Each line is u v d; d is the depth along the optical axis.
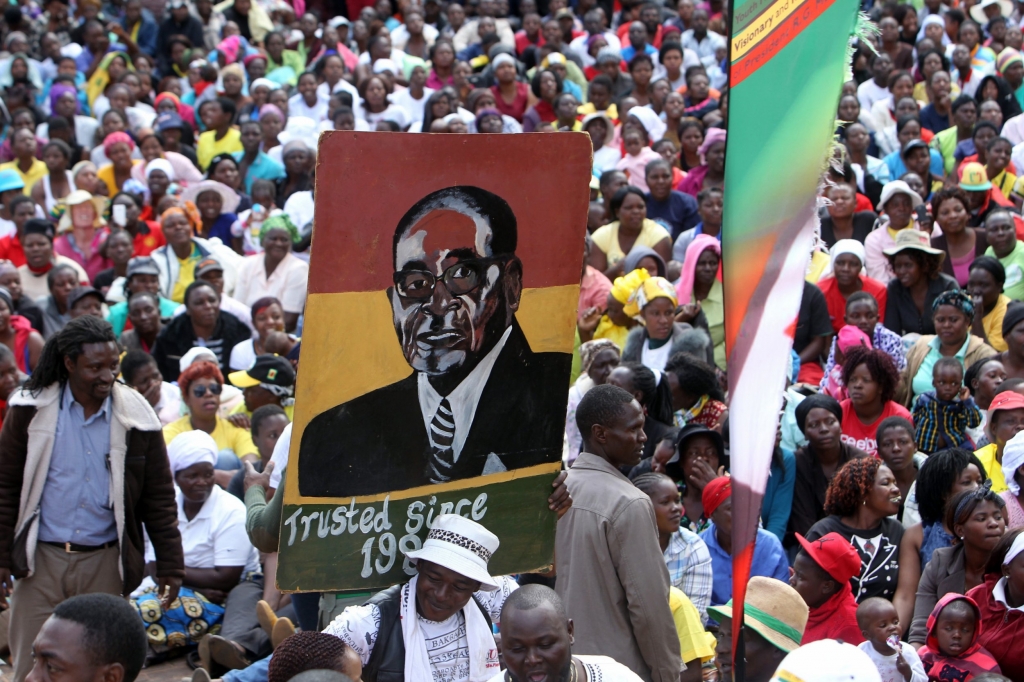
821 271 12.41
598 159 17.25
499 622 4.29
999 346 11.09
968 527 6.46
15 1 23.12
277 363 10.01
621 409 5.50
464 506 4.52
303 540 4.32
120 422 6.55
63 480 6.47
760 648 5.19
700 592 6.75
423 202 4.17
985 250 12.83
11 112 19.14
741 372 3.36
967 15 22.67
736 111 3.27
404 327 4.26
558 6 23.50
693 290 11.77
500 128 17.14
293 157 16.22
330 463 4.30
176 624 7.88
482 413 4.46
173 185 15.55
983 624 6.21
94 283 13.62
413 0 23.14
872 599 5.97
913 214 13.18
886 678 5.86
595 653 5.21
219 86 19.89
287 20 23.47
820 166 3.25
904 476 8.20
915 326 11.48
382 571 4.45
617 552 5.21
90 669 3.85
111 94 19.03
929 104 18.55
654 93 19.16
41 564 6.49
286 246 13.28
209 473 8.12
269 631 7.10
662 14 23.14
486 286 4.33
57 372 6.47
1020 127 17.20
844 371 9.05
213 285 12.20
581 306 11.92
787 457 8.34
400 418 4.35
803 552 6.22
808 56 3.24
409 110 19.86
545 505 4.64
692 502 7.83
